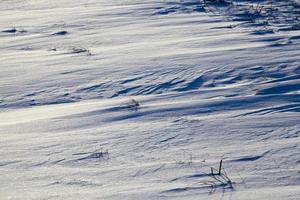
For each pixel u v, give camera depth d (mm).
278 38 42844
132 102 25500
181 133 19688
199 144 18281
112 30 52094
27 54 43250
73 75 34406
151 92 30172
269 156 16500
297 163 15719
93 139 19578
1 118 25609
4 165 16891
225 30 48812
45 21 60656
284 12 59781
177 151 17594
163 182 14602
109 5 70625
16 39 51188
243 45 40344
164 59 36562
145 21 56000
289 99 24219
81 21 58406
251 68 32594
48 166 16641
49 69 36594
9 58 41812
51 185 14781
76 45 46156
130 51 40750
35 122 22922
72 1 78312
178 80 31609
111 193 13891
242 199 13039
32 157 17688
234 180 14477
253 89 27500
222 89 28047
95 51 42094
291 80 28922
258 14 58156
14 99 30188
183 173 15297
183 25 52656
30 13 69375
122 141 19109
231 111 22656
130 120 22219
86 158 17297
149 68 34469
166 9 62938
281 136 18719
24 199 13703
